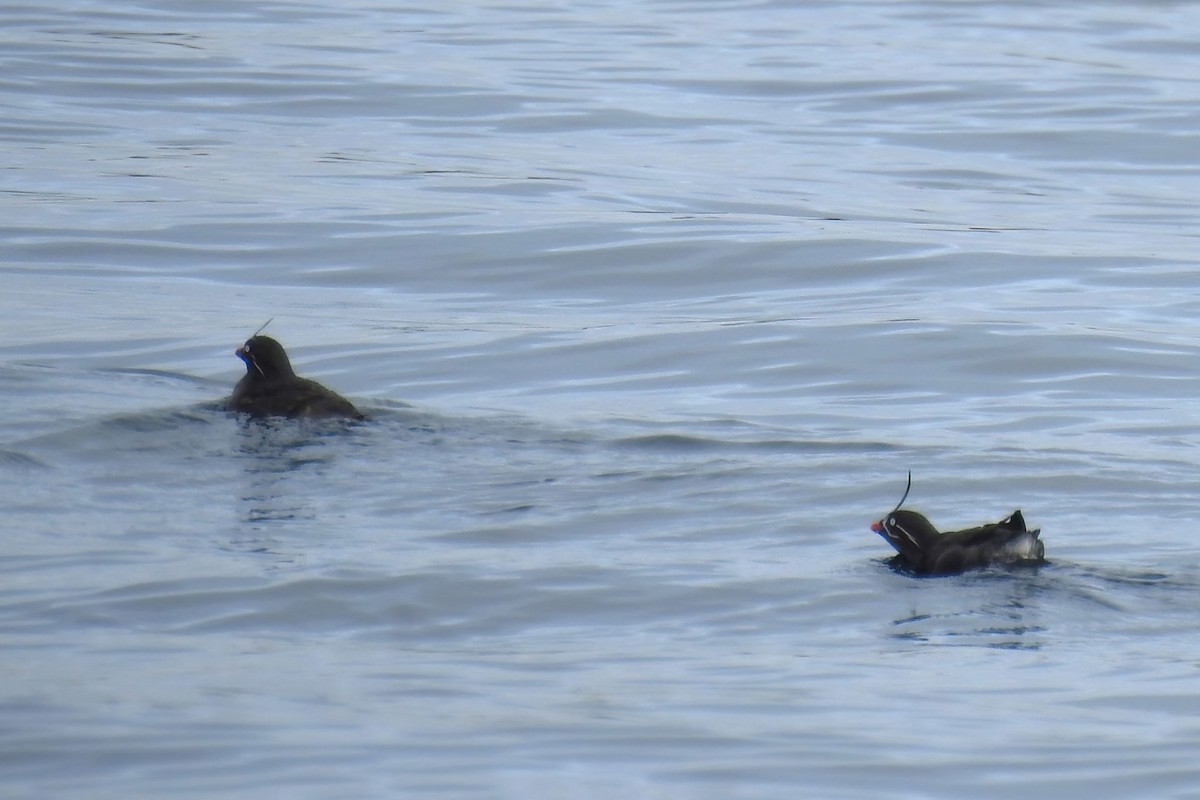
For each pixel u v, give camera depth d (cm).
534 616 2259
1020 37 8556
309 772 1727
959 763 1775
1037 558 2436
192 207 5253
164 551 2473
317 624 2216
